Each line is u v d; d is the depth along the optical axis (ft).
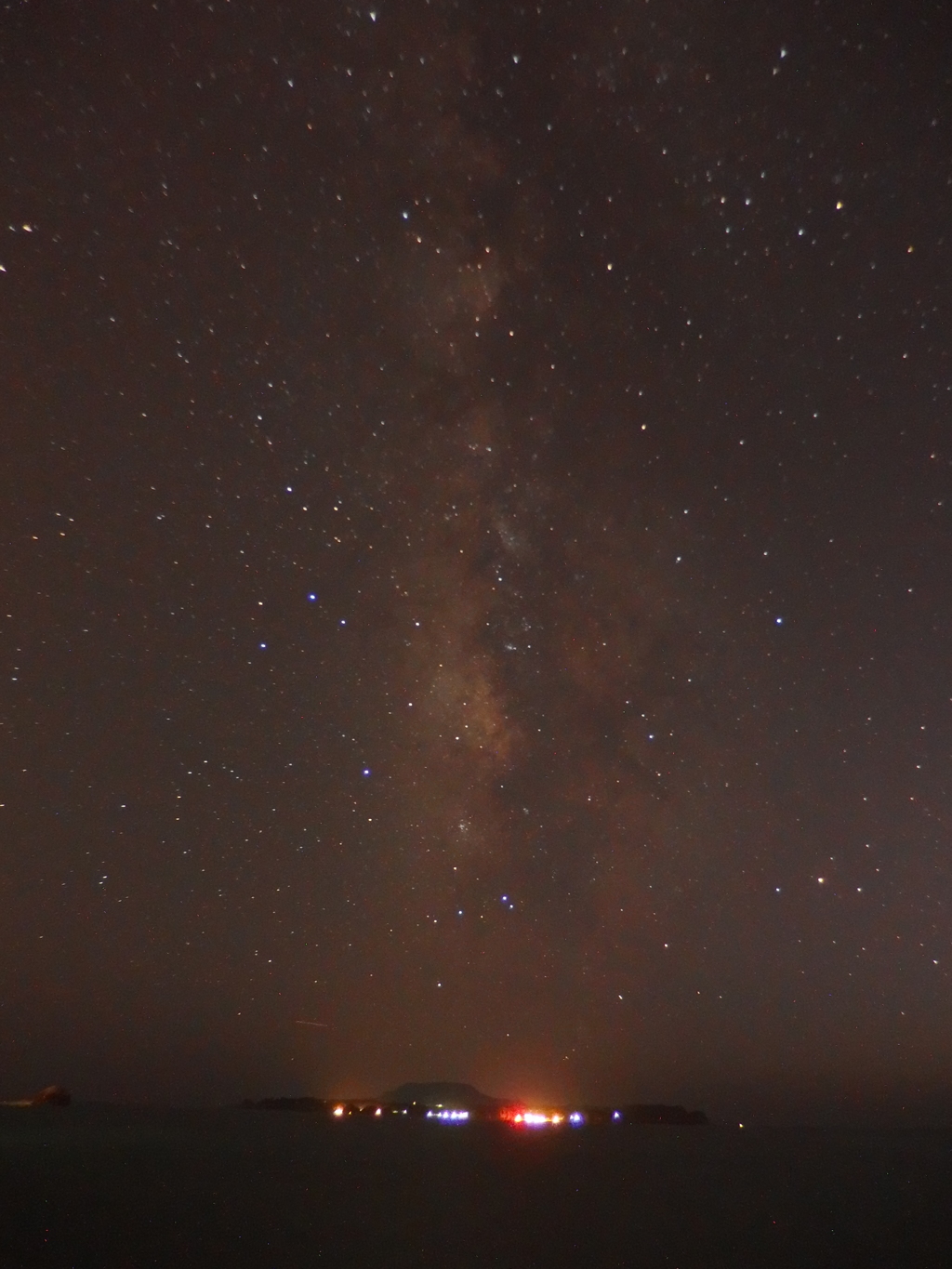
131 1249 30.17
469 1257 30.30
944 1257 31.04
